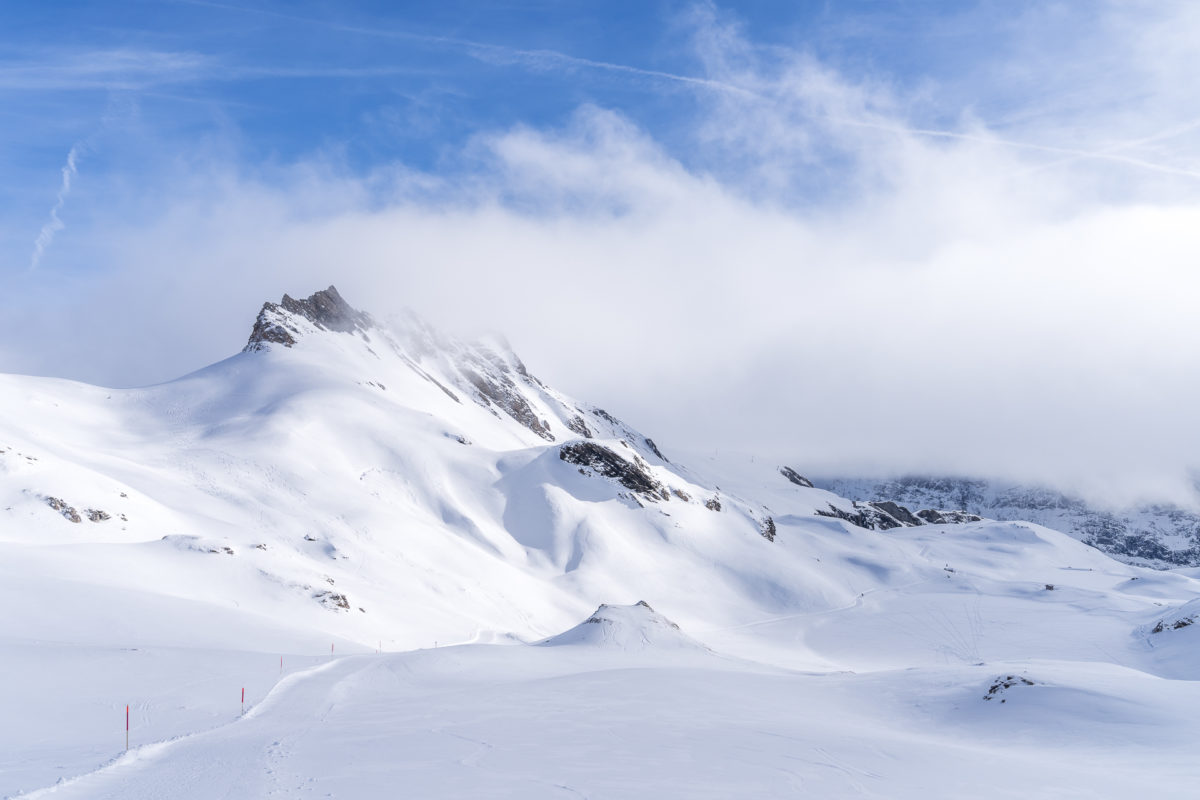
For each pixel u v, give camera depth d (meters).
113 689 45.28
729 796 30.23
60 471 106.56
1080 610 165.25
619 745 38.03
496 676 63.16
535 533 191.50
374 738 37.38
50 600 67.88
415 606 111.69
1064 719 50.16
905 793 32.25
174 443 165.88
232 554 98.00
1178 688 54.66
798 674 74.00
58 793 27.11
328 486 156.25
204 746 34.62
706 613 177.88
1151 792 33.72
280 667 56.16
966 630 154.75
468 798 28.02
